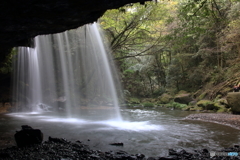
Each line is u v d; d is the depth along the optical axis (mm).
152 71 32094
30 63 17516
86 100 22188
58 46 19406
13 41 6152
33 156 4473
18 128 8617
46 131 8078
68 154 4664
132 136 7188
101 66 22156
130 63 32594
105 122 10789
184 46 22859
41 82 19062
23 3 3959
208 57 21906
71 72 20859
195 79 24328
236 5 13477
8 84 16734
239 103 12102
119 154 4855
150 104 22906
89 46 19531
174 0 14711
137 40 19781
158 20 16438
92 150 5152
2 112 15000
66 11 4496
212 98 17969
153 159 4500
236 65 16109
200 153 5004
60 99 19891
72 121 11117
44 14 4523
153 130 8352
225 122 9984
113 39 18562
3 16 4344
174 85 28312
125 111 17250
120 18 15953
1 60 8656
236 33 13133
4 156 4422
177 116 13289
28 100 17484
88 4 4355
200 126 9250
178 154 4863
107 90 24406
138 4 13703
